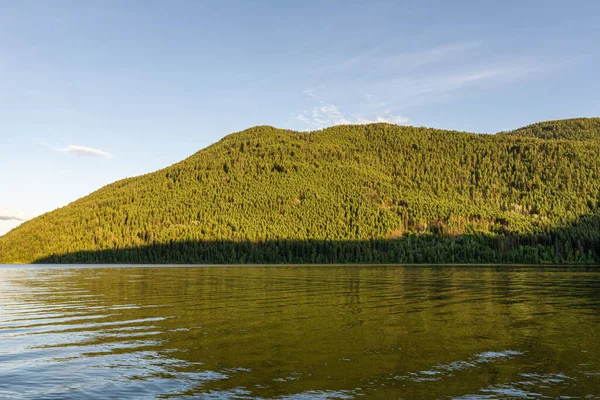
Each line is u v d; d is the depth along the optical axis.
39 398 17.92
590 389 18.41
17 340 27.75
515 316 36.59
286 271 129.00
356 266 181.62
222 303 45.62
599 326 32.00
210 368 21.41
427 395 17.77
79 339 27.89
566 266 175.00
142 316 36.84
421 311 39.56
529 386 18.75
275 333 29.30
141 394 18.14
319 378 19.83
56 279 90.94
